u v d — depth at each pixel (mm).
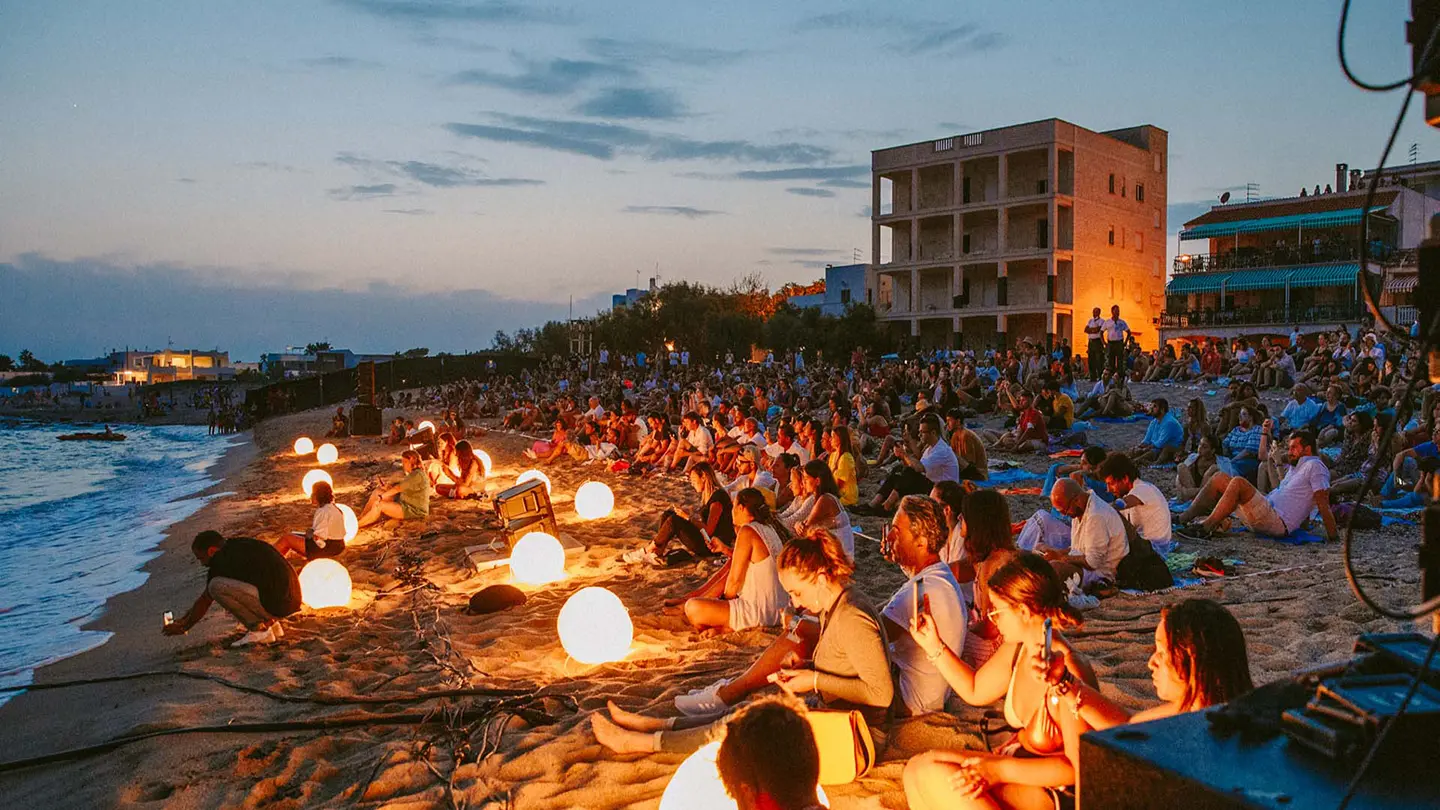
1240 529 11023
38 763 6285
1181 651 3326
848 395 29203
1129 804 2234
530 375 66500
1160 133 67938
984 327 62656
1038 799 3859
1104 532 8289
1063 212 60188
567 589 10180
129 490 27781
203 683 7672
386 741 6117
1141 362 33125
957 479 12992
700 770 4359
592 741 5758
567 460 24938
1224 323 55062
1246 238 57031
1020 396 19906
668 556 10977
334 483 23766
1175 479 14750
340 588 9953
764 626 7891
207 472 32125
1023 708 4055
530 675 7355
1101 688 5988
